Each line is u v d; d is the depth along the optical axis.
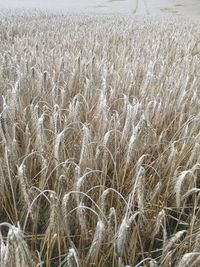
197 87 4.15
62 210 1.74
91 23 11.31
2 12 14.65
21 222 2.06
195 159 2.51
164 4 28.55
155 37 8.29
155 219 1.94
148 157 2.50
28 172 2.32
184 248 1.79
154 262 1.46
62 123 2.82
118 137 2.59
